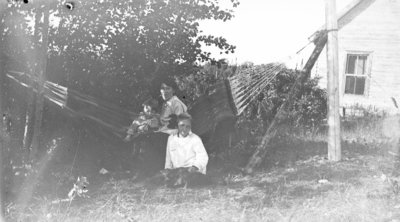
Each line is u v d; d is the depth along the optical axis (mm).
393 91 11344
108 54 6898
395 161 6723
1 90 5676
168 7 7059
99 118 6598
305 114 8727
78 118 6555
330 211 4621
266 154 6984
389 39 11492
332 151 6887
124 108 7043
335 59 6848
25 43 6168
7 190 5168
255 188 5559
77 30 6695
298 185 5613
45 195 5324
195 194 5363
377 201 4840
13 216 4590
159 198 5191
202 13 7352
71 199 4918
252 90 7293
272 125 6887
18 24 6102
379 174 6004
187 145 6172
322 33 6980
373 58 11523
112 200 5129
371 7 11547
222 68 7898
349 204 4777
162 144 6664
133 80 7086
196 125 7023
